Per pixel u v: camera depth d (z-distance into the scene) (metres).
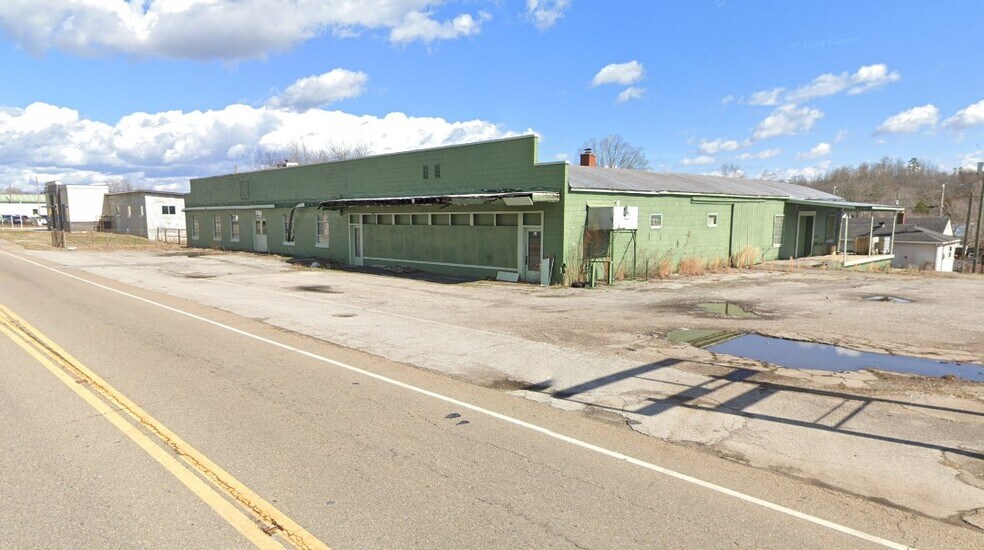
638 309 13.80
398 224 24.59
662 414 6.18
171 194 55.97
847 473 4.77
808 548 3.63
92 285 17.73
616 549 3.56
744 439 5.49
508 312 13.22
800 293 16.88
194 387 6.83
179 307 13.34
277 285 18.56
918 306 14.34
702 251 24.20
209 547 3.48
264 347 9.17
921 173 92.00
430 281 20.08
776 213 28.67
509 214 20.11
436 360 8.49
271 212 33.88
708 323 11.84
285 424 5.64
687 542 3.66
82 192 65.19
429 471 4.64
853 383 7.38
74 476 4.39
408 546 3.54
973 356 9.07
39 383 6.84
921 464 4.96
